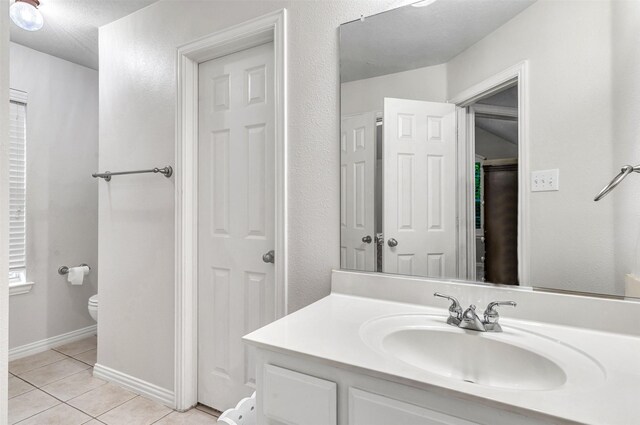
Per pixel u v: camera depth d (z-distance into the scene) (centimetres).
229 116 185
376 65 138
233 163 184
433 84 128
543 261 110
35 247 266
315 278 151
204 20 182
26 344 260
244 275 181
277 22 157
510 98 115
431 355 104
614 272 101
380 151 138
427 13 129
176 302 191
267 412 91
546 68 108
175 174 192
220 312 188
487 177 119
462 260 124
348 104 143
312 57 151
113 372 221
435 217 128
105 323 226
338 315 116
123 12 212
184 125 190
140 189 210
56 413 187
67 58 281
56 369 239
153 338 203
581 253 105
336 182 146
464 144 123
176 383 191
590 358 85
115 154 222
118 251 220
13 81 253
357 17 141
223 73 187
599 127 101
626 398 66
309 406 85
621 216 99
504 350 97
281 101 156
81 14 214
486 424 67
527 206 113
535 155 111
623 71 98
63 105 283
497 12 117
